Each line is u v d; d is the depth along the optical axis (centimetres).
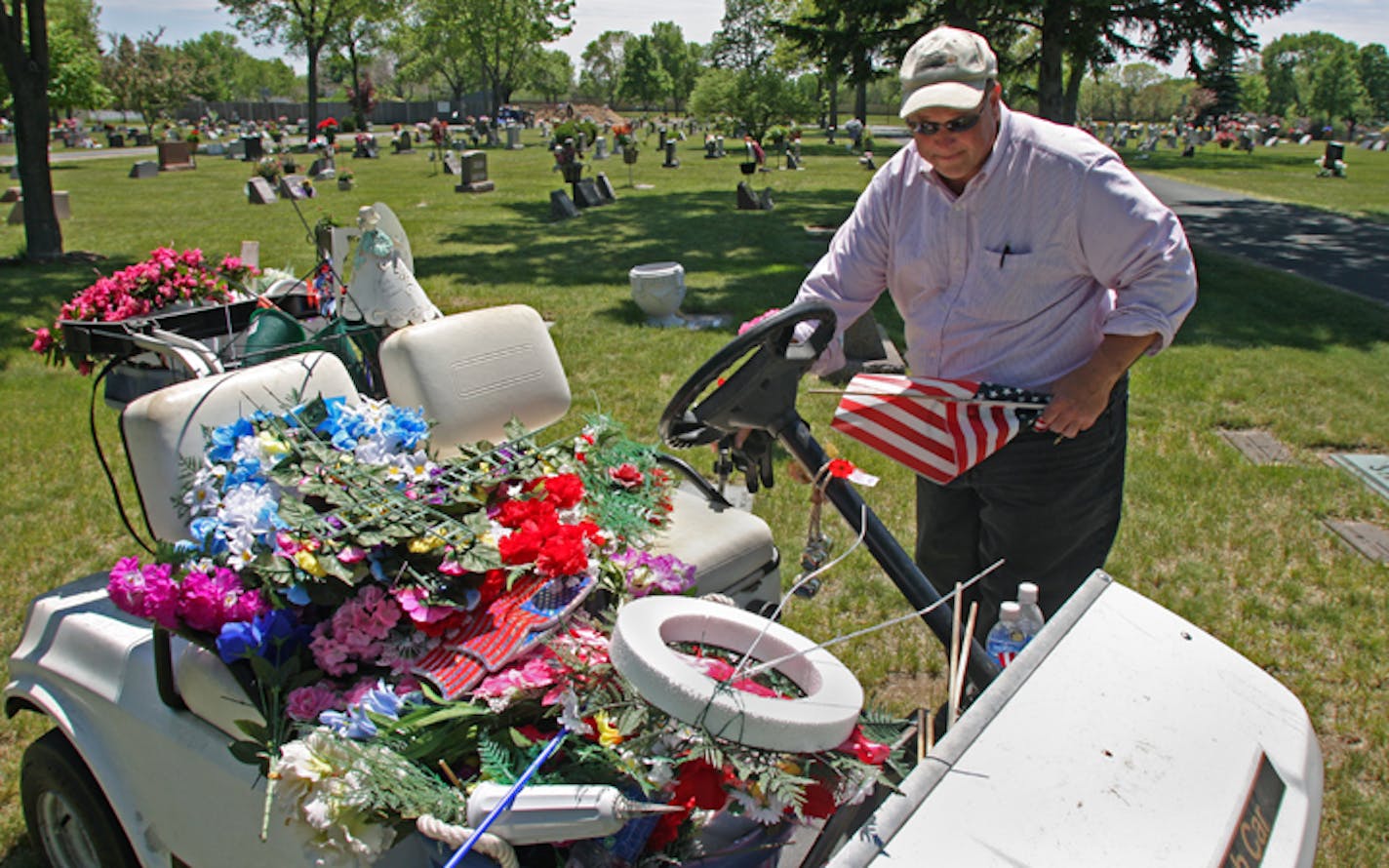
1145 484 584
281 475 216
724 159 3869
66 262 1491
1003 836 132
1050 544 266
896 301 282
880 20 2125
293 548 201
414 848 179
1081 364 262
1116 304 251
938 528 291
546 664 189
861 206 276
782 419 208
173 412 228
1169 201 2500
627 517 247
